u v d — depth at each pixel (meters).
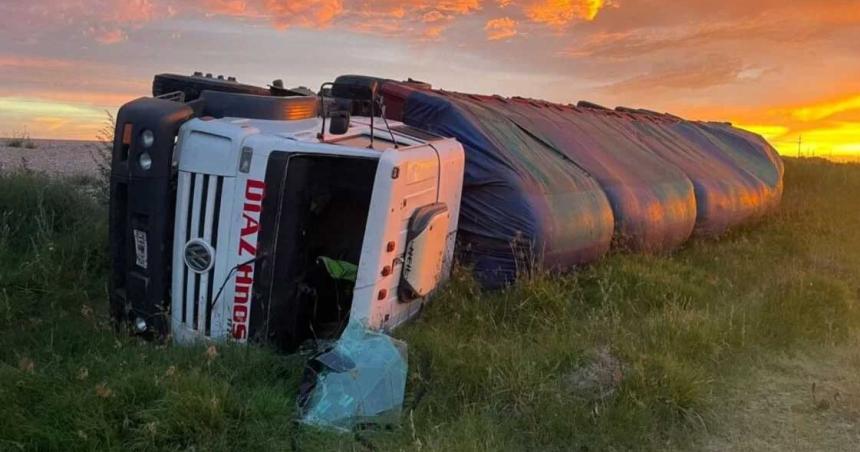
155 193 5.10
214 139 5.03
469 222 6.99
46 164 15.51
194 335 5.19
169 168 5.09
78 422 3.99
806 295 6.77
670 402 4.67
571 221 7.12
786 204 13.02
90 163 16.22
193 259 5.11
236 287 5.07
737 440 4.54
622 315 6.19
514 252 6.73
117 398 4.21
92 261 7.21
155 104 5.21
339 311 5.59
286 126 5.44
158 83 6.39
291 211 5.05
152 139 5.07
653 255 8.26
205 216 5.05
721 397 5.02
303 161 5.07
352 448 4.19
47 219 7.88
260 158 4.96
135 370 4.62
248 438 4.16
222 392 4.33
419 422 4.48
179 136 5.12
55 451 3.89
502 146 7.14
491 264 6.90
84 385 4.40
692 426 4.62
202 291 5.13
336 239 5.70
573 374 5.05
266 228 5.00
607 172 8.59
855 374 5.42
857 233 10.95
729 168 11.93
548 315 6.15
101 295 6.72
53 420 4.04
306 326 5.45
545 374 4.97
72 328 5.64
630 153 9.86
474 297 6.35
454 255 6.73
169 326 5.28
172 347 5.09
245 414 4.27
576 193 7.52
